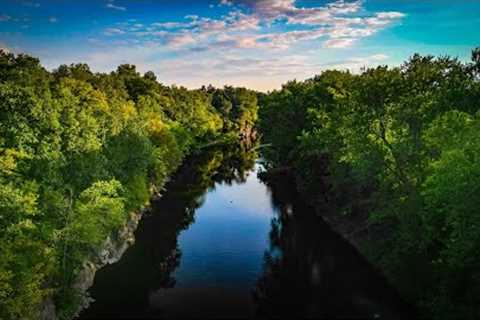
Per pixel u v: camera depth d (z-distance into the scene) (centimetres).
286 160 8569
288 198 6938
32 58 6316
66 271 3334
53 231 3186
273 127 8688
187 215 6038
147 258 4447
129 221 5303
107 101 7612
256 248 4747
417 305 3119
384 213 3691
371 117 3812
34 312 2812
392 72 3891
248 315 3294
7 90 4328
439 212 2952
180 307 3419
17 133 4047
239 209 6369
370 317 3219
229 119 18088
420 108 3531
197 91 18900
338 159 4922
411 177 3634
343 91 6275
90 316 3300
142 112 9238
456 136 2894
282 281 3897
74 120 4716
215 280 3962
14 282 2559
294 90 8831
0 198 2956
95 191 3534
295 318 3269
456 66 3447
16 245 2698
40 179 3806
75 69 9138
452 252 2561
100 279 3931
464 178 2489
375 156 3769
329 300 3506
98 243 3781
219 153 12525
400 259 3578
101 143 5209
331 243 4831
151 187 6956
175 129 10469
